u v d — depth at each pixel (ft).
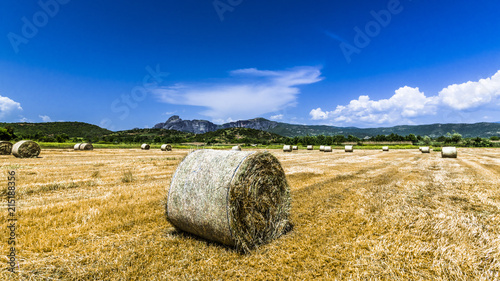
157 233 18.25
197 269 13.32
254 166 17.08
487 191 32.12
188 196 17.37
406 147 207.41
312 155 106.11
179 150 135.33
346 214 22.52
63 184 33.19
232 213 15.38
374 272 13.06
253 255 15.21
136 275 12.55
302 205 25.50
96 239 16.74
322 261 14.01
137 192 30.09
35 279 12.10
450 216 21.33
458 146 226.79
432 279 12.49
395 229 18.80
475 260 14.12
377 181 39.52
